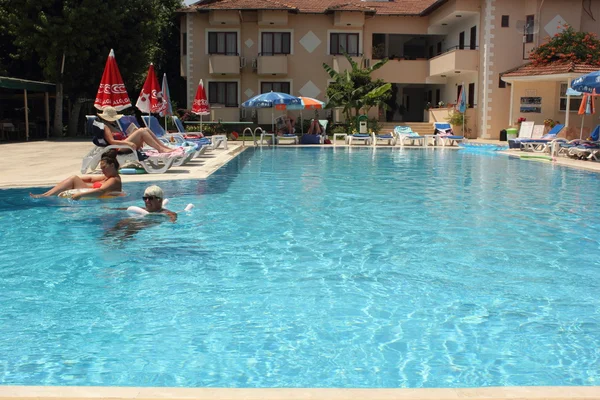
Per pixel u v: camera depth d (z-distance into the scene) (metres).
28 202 8.85
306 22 35.62
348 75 32.44
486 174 13.97
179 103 41.97
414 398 2.43
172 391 2.53
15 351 3.61
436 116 33.84
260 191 10.47
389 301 4.55
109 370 3.35
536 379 3.27
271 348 3.66
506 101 30.44
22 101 34.03
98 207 8.45
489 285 4.98
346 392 2.50
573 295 4.73
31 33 29.28
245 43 35.56
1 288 4.83
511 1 29.95
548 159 17.98
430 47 40.31
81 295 4.66
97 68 30.98
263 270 5.39
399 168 15.30
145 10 32.25
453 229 7.33
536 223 7.76
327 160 17.72
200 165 14.59
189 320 4.12
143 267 5.47
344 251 6.13
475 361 3.49
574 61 26.73
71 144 24.50
